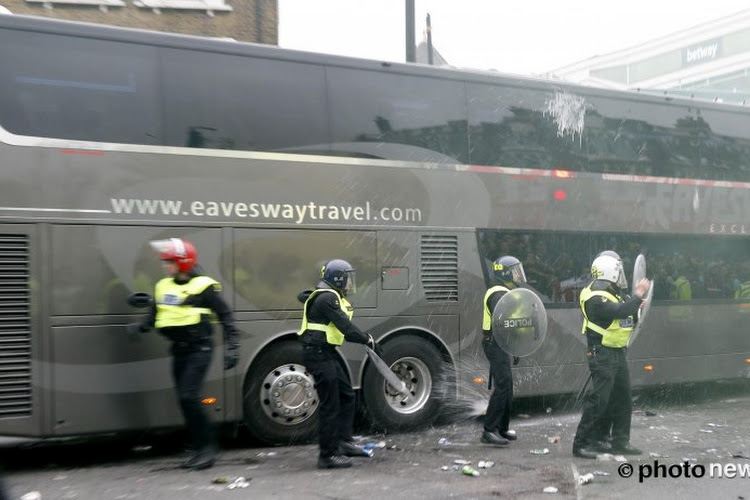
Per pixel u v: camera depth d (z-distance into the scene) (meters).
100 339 7.30
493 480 6.58
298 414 8.24
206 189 7.83
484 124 9.58
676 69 47.03
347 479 6.65
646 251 10.77
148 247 7.51
